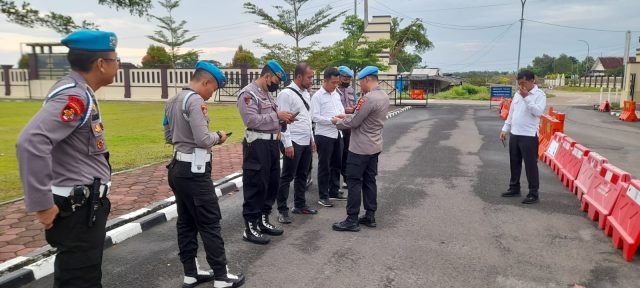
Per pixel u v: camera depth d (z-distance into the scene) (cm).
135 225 538
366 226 563
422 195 708
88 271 282
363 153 540
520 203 664
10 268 416
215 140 383
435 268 440
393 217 599
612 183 555
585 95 4716
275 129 499
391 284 406
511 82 5988
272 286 404
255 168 492
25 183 245
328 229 557
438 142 1295
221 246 398
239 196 713
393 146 1217
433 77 4278
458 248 490
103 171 287
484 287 400
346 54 2352
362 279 417
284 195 581
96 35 276
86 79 279
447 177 835
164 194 683
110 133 1437
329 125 646
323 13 2164
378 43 2431
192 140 382
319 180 661
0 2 623
